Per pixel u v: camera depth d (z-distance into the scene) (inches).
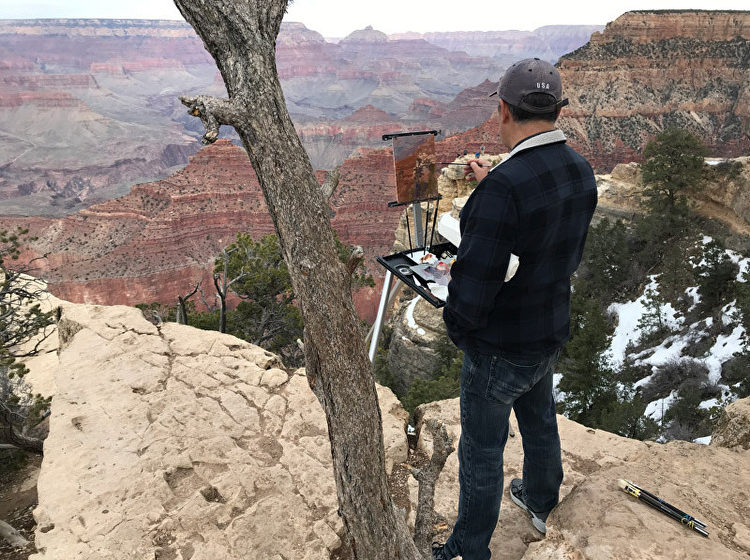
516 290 86.7
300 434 178.2
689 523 105.3
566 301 93.0
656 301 1366.9
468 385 97.6
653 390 1088.2
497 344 90.4
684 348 1188.5
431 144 122.5
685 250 1611.7
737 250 1537.9
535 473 116.6
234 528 143.6
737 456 132.6
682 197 1768.0
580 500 114.3
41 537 139.4
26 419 484.4
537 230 81.0
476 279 80.6
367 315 3085.6
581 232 88.6
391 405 196.2
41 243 4717.0
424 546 92.4
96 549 135.6
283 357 872.3
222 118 62.5
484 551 108.1
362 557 80.5
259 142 65.2
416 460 175.3
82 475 159.0
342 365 72.6
